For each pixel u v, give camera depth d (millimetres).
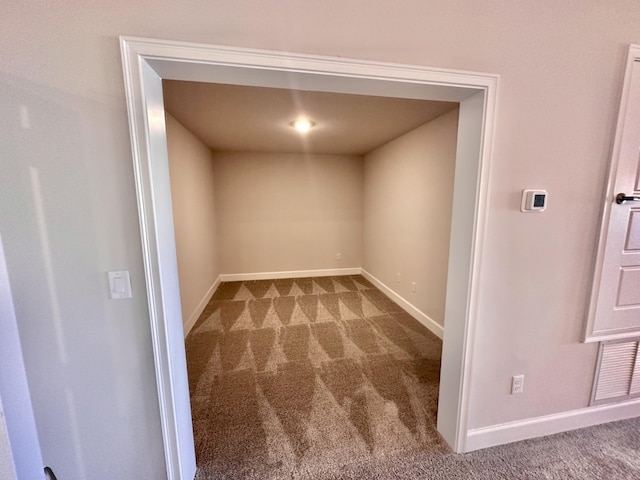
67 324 1034
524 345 1483
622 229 1446
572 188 1372
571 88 1283
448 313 1514
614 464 1445
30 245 961
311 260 5031
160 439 1184
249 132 3260
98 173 969
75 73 910
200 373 2215
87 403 1101
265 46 993
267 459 1467
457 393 1470
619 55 1298
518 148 1280
